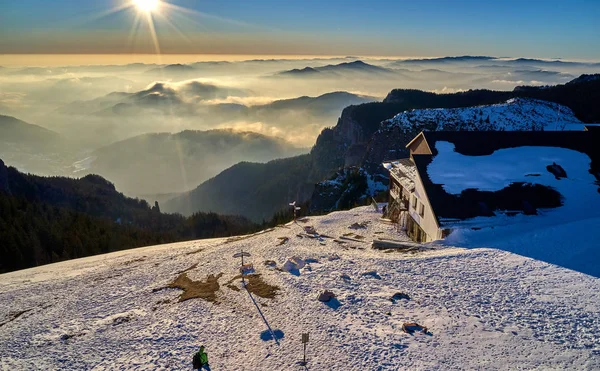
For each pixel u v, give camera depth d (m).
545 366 15.87
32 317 26.84
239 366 18.17
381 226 46.44
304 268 29.45
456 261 27.33
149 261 39.62
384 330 19.73
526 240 28.44
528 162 38.94
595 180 36.03
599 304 19.83
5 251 67.50
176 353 19.64
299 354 18.53
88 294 30.11
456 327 19.41
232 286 27.33
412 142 52.06
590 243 26.39
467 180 36.78
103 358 19.92
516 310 20.44
